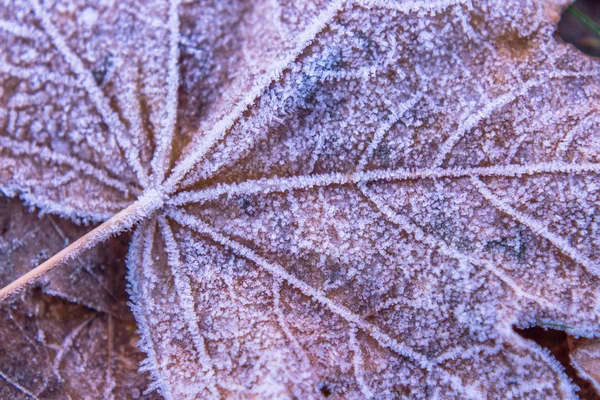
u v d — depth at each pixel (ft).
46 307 0.76
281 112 0.74
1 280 0.75
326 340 0.73
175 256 0.74
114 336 0.76
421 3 0.74
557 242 0.73
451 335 0.73
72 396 0.75
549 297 0.73
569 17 0.80
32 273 0.74
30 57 0.76
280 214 0.74
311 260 0.73
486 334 0.73
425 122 0.74
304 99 0.74
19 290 0.74
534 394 0.73
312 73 0.74
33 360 0.75
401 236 0.73
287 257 0.73
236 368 0.73
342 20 0.74
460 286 0.73
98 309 0.76
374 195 0.73
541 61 0.74
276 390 0.73
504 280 0.73
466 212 0.73
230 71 0.76
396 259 0.73
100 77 0.75
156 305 0.74
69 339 0.75
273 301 0.73
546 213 0.73
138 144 0.75
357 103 0.74
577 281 0.73
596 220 0.73
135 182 0.74
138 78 0.75
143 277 0.74
